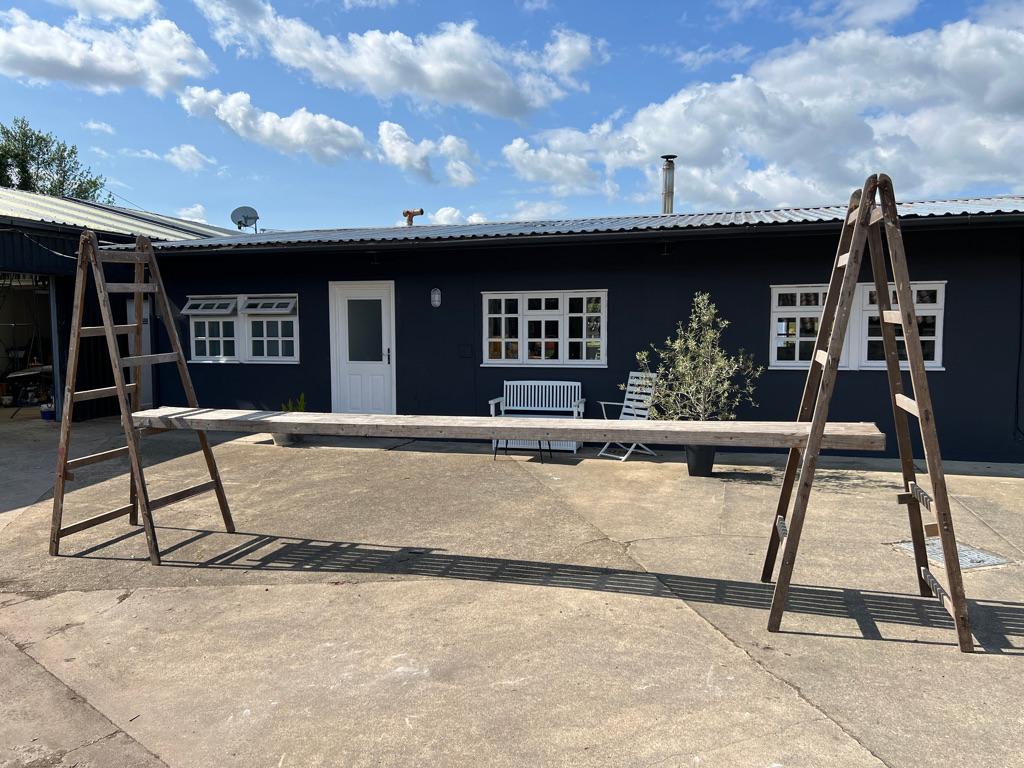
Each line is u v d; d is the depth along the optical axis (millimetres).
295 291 9906
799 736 2639
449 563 4602
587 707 2859
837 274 4113
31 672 3232
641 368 8414
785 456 8078
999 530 5172
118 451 5023
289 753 2598
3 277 13117
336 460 7973
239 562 4664
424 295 9312
